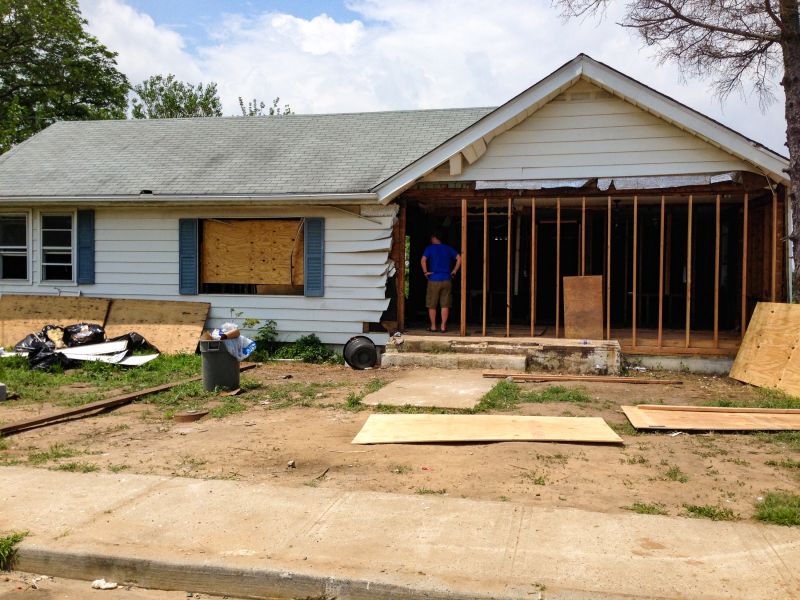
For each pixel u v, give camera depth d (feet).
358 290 41.55
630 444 20.90
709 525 14.38
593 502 15.87
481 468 18.49
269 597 12.56
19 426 23.57
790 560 12.70
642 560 12.75
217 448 21.07
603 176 37.24
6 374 34.78
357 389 30.99
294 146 48.37
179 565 12.98
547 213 51.21
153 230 44.27
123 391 30.91
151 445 21.59
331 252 41.81
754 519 14.71
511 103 36.52
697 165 36.11
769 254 37.76
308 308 42.42
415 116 51.55
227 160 47.21
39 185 45.88
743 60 33.40
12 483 17.67
